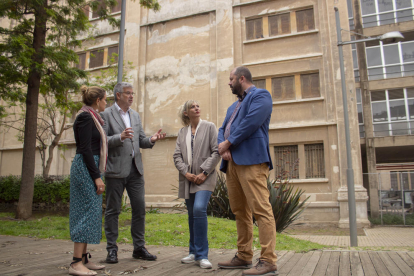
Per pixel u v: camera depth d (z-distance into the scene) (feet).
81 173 9.34
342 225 38.29
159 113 50.49
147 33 53.88
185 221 23.12
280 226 23.72
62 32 37.27
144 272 9.64
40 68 32.40
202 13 50.62
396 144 52.60
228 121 10.86
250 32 47.98
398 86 54.60
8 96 36.86
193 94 48.88
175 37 51.78
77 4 35.22
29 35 35.65
